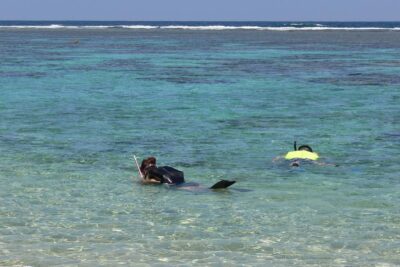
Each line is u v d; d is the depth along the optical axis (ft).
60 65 220.43
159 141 82.33
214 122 98.27
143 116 103.91
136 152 75.31
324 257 41.73
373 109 114.11
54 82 160.66
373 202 54.70
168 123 96.94
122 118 101.45
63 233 46.16
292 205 53.78
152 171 61.57
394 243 44.45
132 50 329.93
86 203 54.13
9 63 226.58
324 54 301.63
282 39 502.79
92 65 222.28
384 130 91.76
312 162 69.87
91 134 86.84
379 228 47.67
